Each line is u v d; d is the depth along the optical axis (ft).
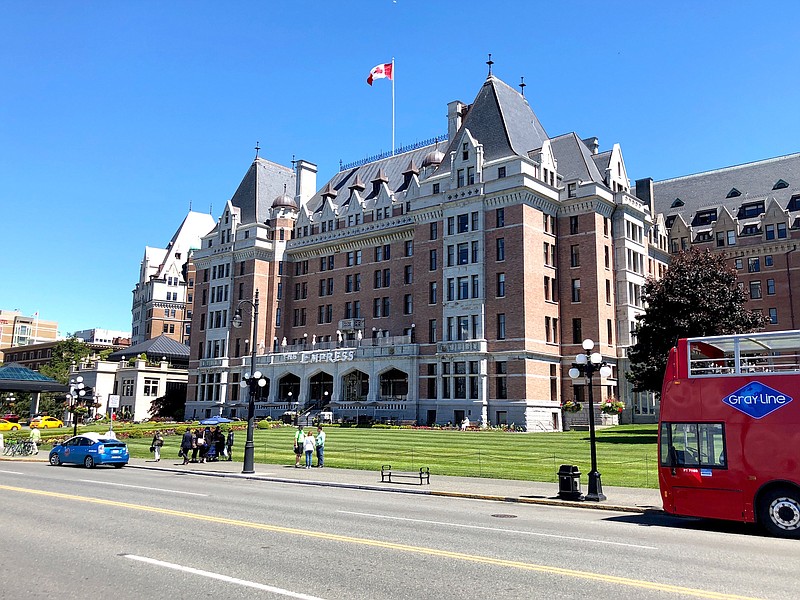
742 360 59.00
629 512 64.18
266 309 275.39
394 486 82.64
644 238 229.86
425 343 213.66
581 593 30.45
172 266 454.40
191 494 70.74
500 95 221.87
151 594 29.66
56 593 29.86
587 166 217.97
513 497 71.56
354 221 261.85
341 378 231.50
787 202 264.31
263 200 293.64
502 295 197.47
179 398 304.09
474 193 207.31
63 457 115.96
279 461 121.08
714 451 55.16
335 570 34.27
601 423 193.57
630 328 209.77
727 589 31.68
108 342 627.05
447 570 34.58
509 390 191.01
